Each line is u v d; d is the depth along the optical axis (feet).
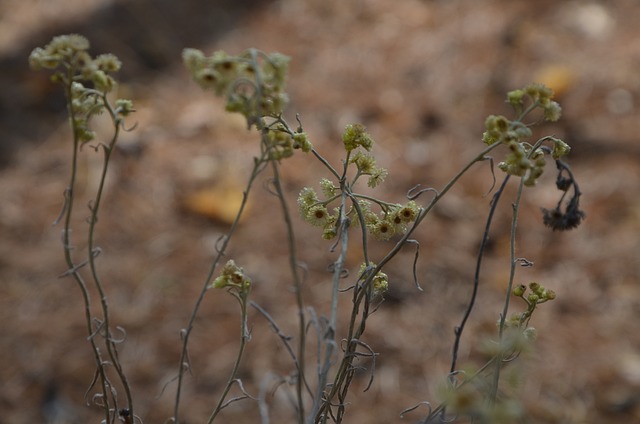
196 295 13.32
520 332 5.36
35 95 17.40
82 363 12.17
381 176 5.48
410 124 16.65
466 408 4.38
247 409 11.50
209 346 12.42
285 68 4.45
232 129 16.63
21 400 11.77
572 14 19.01
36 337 12.60
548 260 13.89
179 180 15.44
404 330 12.60
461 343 12.44
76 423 11.43
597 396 11.77
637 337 12.60
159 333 12.66
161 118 16.94
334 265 5.39
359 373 11.95
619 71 17.29
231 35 19.30
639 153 15.55
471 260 13.84
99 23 19.11
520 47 18.24
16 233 14.52
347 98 17.40
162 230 14.52
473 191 15.06
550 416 11.47
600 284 13.44
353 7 19.97
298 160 15.87
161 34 19.03
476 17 19.27
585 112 16.52
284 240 14.25
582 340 12.57
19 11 19.70
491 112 16.76
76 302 13.23
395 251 5.32
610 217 14.51
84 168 15.74
